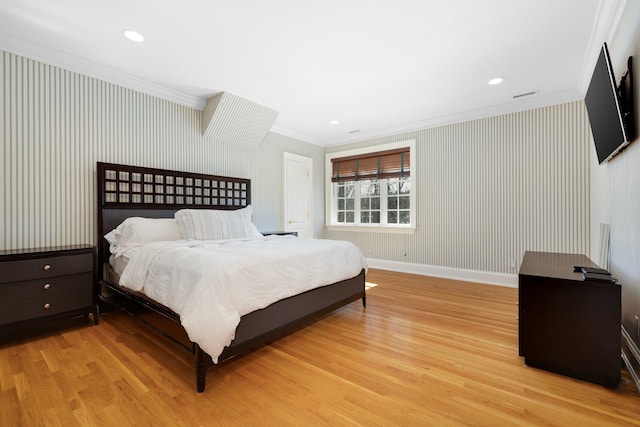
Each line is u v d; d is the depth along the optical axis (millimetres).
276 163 4867
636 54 1764
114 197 2988
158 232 2893
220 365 1917
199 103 3732
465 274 4219
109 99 2996
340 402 1535
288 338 2338
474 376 1777
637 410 1462
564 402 1527
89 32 2322
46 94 2607
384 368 1876
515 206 3826
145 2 1976
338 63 2816
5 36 2334
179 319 1790
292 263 2270
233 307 1759
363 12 2078
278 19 2162
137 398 1556
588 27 2227
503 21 2168
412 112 4156
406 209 4891
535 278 1857
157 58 2730
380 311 2967
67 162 2734
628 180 1942
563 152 3502
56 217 2674
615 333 1660
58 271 2369
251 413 1447
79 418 1399
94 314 2594
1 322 2111
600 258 2732
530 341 1873
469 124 4180
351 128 4984
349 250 2971
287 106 3943
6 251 2279
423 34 2338
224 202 4031
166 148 3451
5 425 1352
